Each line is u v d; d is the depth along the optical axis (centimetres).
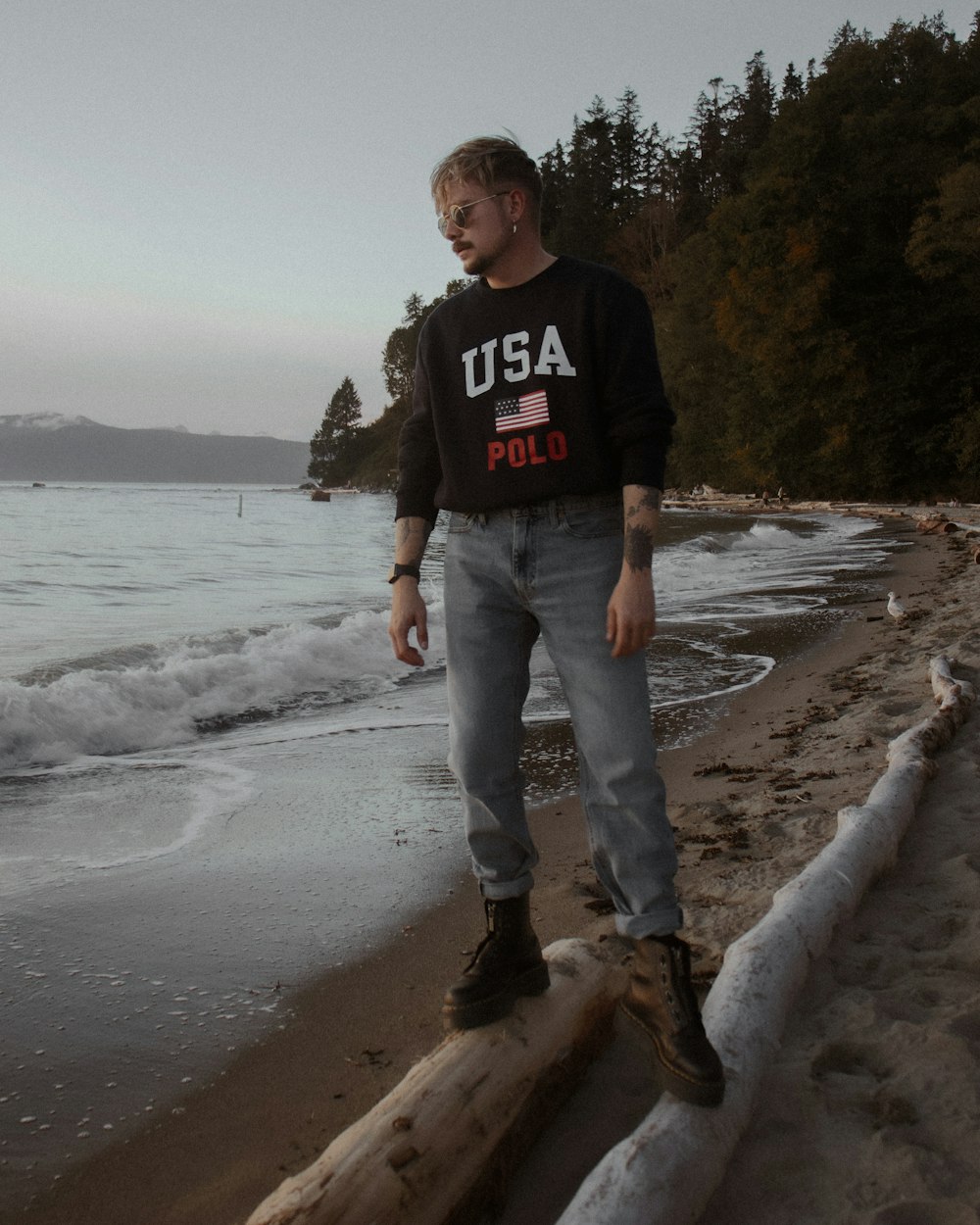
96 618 1099
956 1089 197
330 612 1178
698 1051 188
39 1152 207
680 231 6938
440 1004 272
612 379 197
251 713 660
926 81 4609
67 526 3166
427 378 215
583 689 202
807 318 4016
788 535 2411
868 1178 175
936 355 4047
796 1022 232
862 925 280
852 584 1419
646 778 202
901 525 2898
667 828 206
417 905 341
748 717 627
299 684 744
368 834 415
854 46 4625
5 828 414
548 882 352
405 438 226
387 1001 274
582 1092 214
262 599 1339
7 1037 250
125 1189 197
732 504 4484
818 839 366
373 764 532
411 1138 169
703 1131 181
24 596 1306
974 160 4175
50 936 309
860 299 4081
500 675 211
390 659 841
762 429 4422
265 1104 225
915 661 735
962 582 1297
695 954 275
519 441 200
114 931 314
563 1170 192
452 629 214
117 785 486
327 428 14500
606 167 8181
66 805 450
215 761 537
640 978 205
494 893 211
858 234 4134
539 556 202
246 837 409
